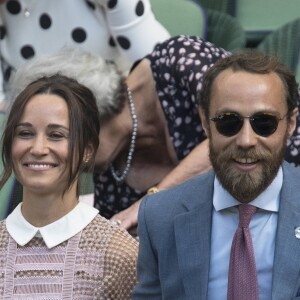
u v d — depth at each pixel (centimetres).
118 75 1280
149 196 964
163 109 1295
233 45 1669
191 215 924
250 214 899
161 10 1748
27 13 1474
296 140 1233
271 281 891
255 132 874
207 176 951
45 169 984
